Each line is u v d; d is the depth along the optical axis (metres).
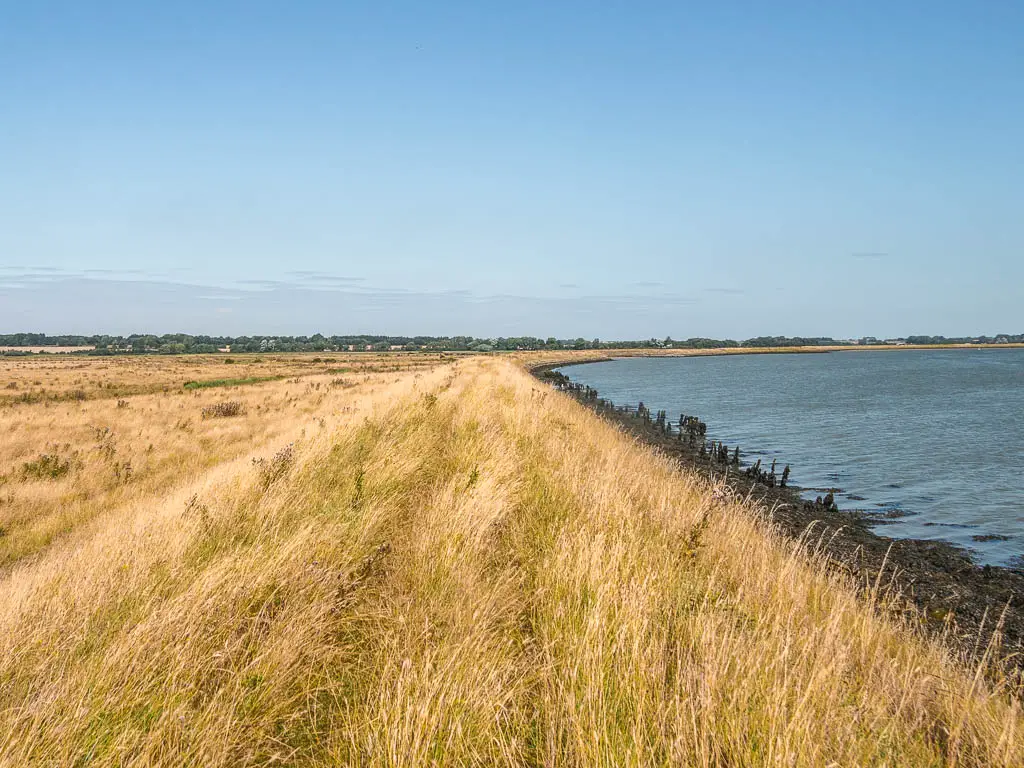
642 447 21.11
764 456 25.03
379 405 16.14
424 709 3.08
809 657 4.03
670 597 4.70
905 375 86.56
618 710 3.27
